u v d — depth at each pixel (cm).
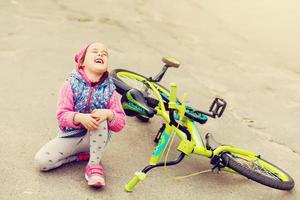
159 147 325
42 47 569
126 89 406
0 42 562
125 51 616
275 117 511
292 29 900
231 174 378
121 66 558
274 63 700
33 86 462
